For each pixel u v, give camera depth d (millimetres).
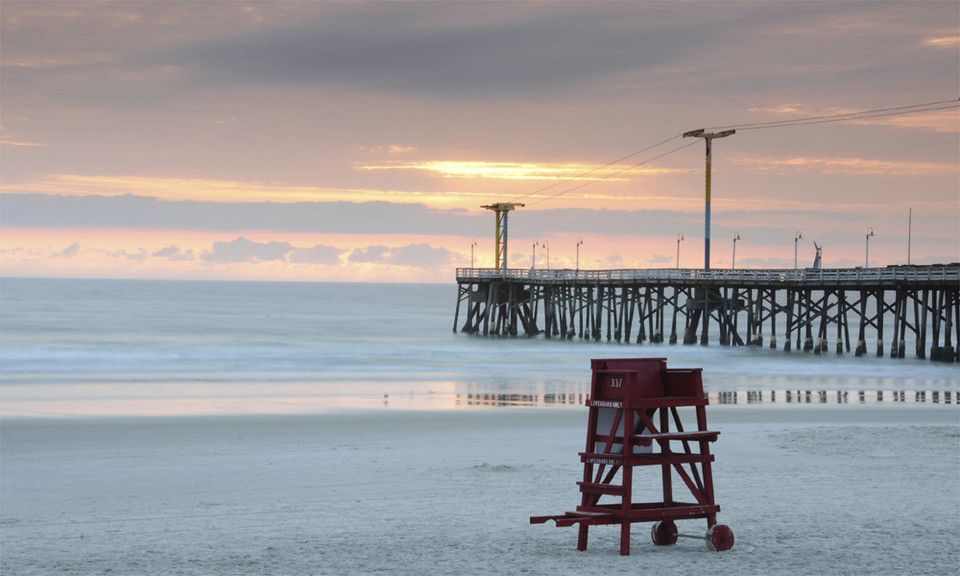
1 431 24391
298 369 44656
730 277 60969
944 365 50219
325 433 24375
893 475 16688
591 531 11734
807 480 16078
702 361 52375
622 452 10305
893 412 30453
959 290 52094
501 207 81938
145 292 199000
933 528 11727
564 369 46625
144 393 34500
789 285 58031
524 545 10922
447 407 31234
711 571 9508
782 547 10617
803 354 57781
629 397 10102
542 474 17141
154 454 20359
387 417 28047
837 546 10656
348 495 15172
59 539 11688
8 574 9773
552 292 75375
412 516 13102
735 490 15000
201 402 31969
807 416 29109
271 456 19875
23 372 41125
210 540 11484
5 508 14273
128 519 13164
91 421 26578
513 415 28766
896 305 54219
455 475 17078
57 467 18469
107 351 49656
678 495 14977
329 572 9703
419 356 52656
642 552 10477
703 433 10531
